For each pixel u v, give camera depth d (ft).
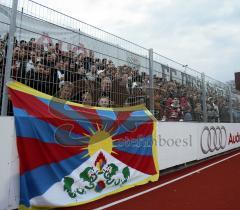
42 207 16.72
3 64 17.65
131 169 24.11
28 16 19.71
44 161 17.24
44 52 20.22
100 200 19.88
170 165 30.76
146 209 17.61
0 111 17.42
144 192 22.08
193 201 19.25
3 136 15.60
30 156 16.57
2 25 18.20
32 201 16.25
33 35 19.79
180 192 21.89
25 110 17.10
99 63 24.59
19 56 18.62
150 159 26.86
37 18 20.21
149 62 30.76
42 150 17.22
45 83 20.13
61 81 21.27
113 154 22.44
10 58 17.44
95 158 20.65
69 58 21.95
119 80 26.58
